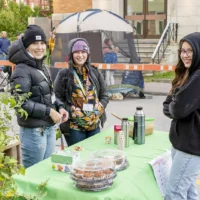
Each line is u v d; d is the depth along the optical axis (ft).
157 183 9.20
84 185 7.61
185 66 8.49
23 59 10.19
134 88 31.48
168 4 47.75
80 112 11.76
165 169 9.74
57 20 56.85
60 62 29.84
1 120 6.28
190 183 8.73
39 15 74.08
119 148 10.24
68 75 11.74
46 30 56.80
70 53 11.68
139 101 30.45
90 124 11.93
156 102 29.96
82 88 11.75
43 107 10.28
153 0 52.54
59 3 56.65
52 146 11.11
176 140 8.63
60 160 8.71
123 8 53.67
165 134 12.00
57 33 31.42
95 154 9.20
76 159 8.80
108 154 9.11
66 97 11.87
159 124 22.95
